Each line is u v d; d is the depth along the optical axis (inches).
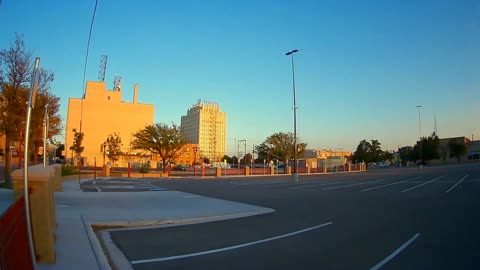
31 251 209.5
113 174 1983.3
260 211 626.2
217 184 1387.8
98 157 4392.2
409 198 845.2
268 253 346.3
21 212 224.7
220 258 327.9
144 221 492.1
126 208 611.5
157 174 2142.0
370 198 848.3
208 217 545.3
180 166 3501.5
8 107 919.7
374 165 5634.8
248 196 897.5
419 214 595.5
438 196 887.7
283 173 2778.1
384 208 669.9
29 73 940.6
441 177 1742.1
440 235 430.9
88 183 1227.9
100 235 417.1
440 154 4660.4
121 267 297.4
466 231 454.3
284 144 3171.8
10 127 928.9
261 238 412.2
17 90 919.7
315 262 317.4
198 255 337.1
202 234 432.8
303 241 398.0
